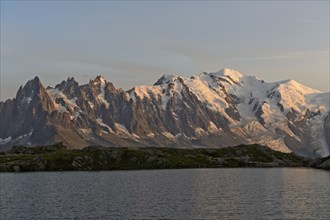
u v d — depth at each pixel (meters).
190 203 134.88
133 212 119.44
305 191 162.25
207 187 182.00
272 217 110.88
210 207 126.75
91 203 136.00
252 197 147.12
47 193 163.12
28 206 130.62
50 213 118.62
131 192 165.38
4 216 114.81
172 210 122.19
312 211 117.88
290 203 132.00
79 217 113.00
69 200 143.00
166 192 164.75
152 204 133.38
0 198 149.00
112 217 112.75
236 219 109.19
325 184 189.25
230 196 150.62
